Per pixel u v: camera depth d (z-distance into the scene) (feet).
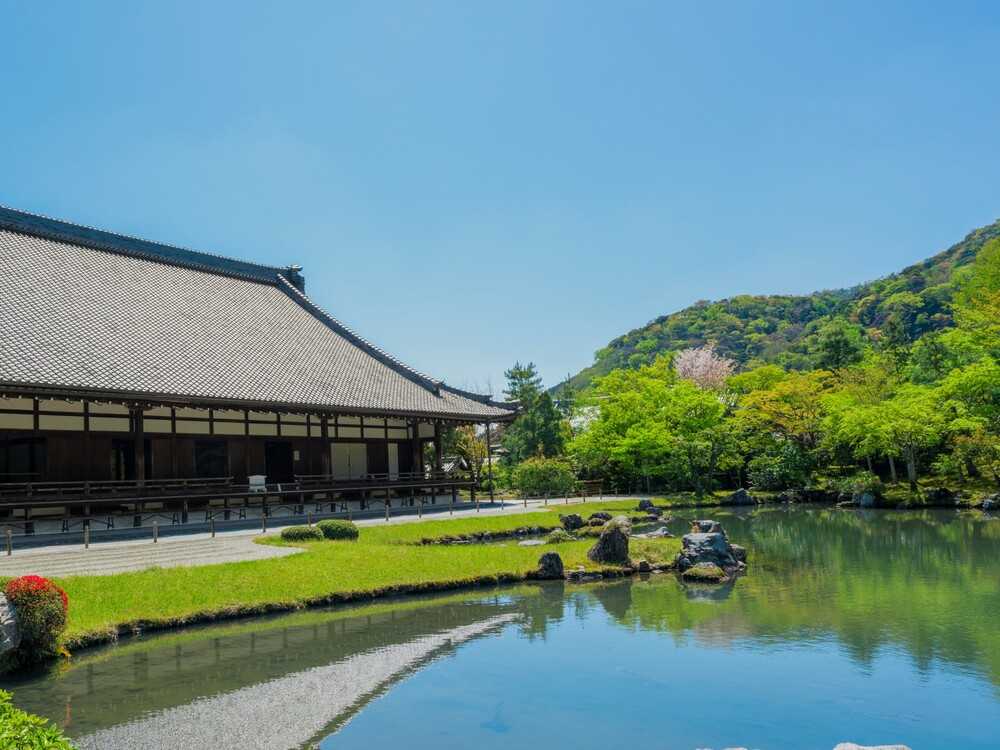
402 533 89.35
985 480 151.84
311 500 116.57
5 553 68.69
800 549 92.94
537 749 33.17
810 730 35.14
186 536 82.38
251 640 50.70
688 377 261.65
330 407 108.17
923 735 34.53
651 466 178.81
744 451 187.11
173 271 130.11
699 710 37.65
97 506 89.51
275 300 144.36
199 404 93.76
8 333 85.97
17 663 43.06
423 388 133.39
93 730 34.94
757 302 518.78
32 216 113.09
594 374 479.00
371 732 35.12
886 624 53.72
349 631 53.31
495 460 212.02
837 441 173.17
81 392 81.71
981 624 53.42
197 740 33.99
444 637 51.88
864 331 368.27
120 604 52.95
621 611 59.62
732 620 55.77
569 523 110.11
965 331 176.86
